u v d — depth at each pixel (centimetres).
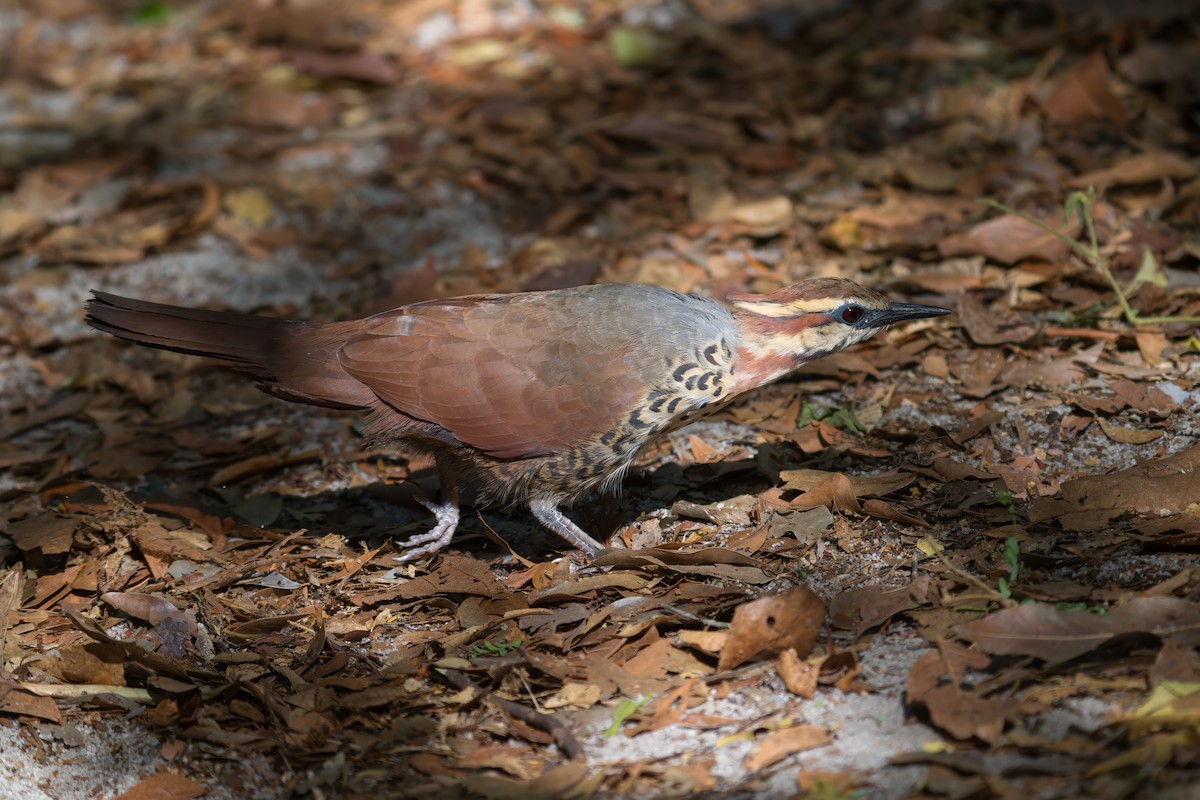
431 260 1313
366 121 1653
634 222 1398
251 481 1108
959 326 1158
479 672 830
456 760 759
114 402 1225
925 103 1544
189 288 1383
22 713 836
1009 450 996
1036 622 744
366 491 1081
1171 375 1052
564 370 905
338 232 1456
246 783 771
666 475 1044
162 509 1041
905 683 755
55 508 1055
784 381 1142
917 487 964
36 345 1313
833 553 902
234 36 1884
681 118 1565
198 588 936
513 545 998
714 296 1247
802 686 762
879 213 1342
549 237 1402
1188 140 1403
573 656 832
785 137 1520
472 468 957
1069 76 1464
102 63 1883
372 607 923
